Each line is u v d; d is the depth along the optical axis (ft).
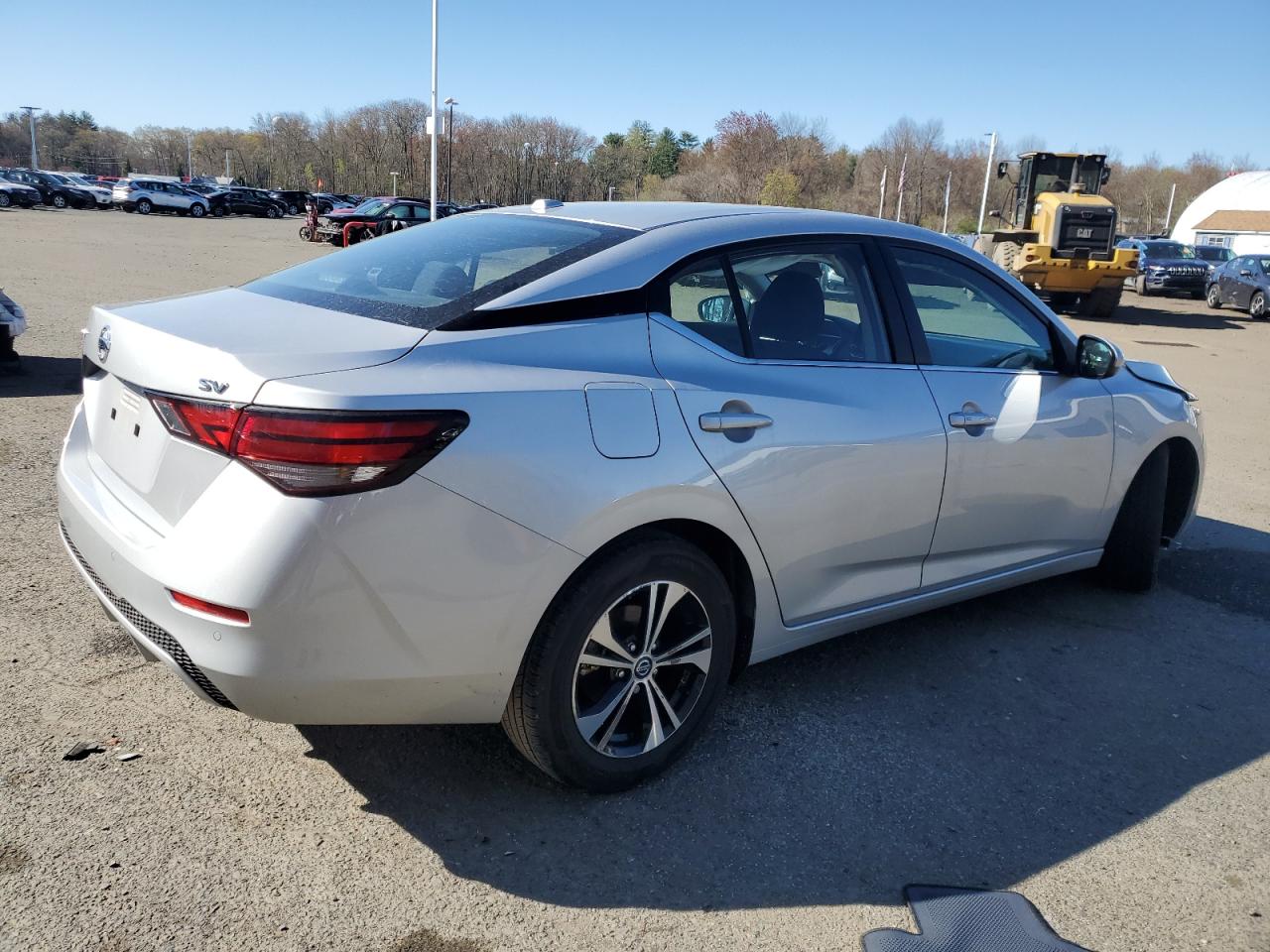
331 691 7.35
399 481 7.16
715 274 9.61
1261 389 38.63
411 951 7.04
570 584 8.17
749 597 9.68
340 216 102.06
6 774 8.71
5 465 17.65
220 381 7.24
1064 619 13.87
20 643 11.08
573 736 8.47
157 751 9.28
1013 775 9.80
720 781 9.37
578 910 7.57
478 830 8.45
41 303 40.65
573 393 8.09
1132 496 14.15
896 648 12.62
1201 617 14.20
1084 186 67.72
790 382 9.69
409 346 7.77
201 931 7.07
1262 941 7.63
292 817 8.46
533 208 10.91
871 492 10.25
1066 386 12.68
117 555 7.82
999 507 11.84
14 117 466.70
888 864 8.33
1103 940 7.55
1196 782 9.86
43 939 6.87
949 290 11.69
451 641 7.62
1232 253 99.81
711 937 7.36
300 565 6.96
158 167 455.22
